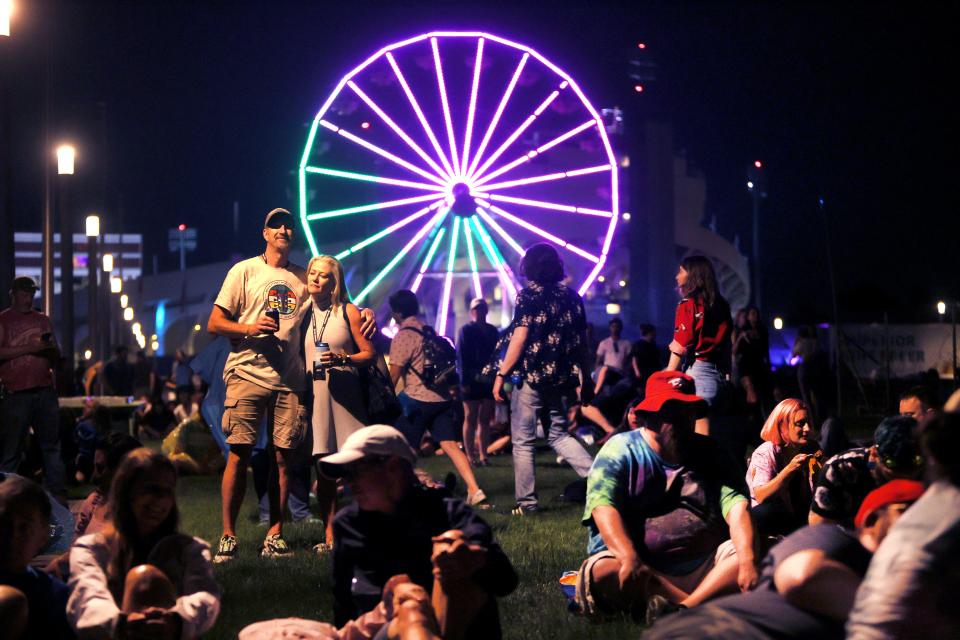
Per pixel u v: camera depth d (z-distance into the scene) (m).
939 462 3.09
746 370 12.52
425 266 26.02
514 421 10.03
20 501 4.08
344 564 4.36
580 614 5.51
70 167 17.14
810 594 3.44
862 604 3.11
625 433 5.53
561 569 6.97
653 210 50.72
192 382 23.83
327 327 8.16
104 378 23.20
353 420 8.11
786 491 6.65
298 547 8.44
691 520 5.38
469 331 14.46
